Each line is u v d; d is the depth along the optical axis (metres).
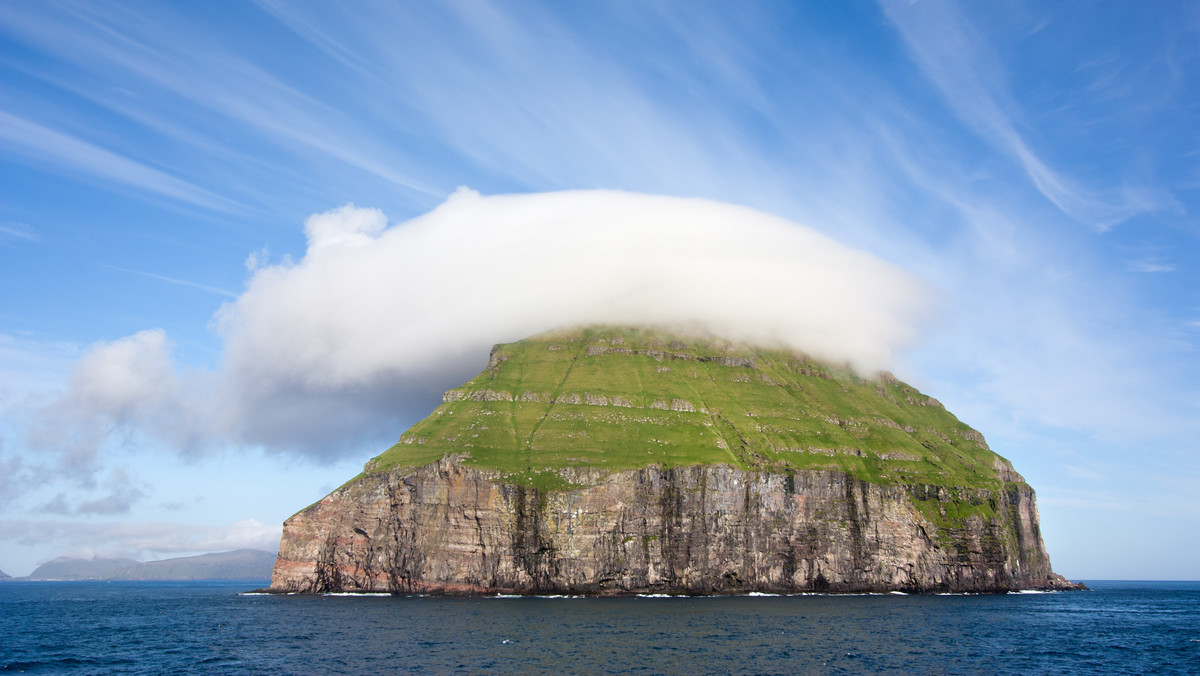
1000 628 151.25
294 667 102.19
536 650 115.38
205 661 108.19
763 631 139.00
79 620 180.75
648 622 153.62
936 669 103.25
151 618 182.50
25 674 100.38
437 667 101.25
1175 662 114.69
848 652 115.56
